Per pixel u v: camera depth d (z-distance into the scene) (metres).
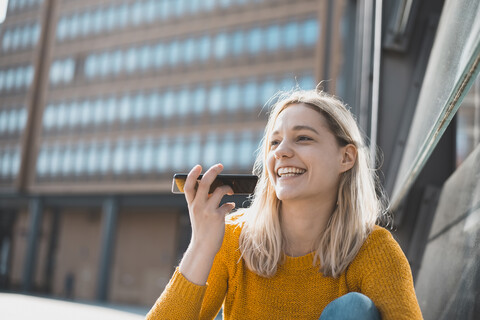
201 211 1.30
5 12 39.25
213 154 29.77
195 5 32.16
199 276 1.28
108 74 34.19
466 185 1.71
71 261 34.69
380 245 1.31
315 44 28.23
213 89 30.58
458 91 1.08
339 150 1.40
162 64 32.47
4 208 37.31
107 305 27.08
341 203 1.38
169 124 31.42
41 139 35.47
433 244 2.11
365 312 0.99
